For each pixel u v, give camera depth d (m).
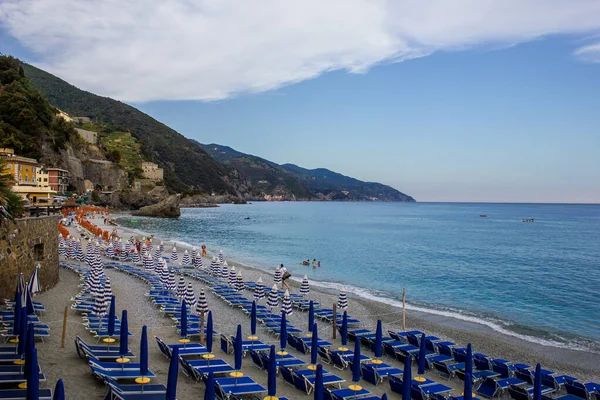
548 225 146.50
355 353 16.00
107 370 14.55
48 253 27.67
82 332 20.53
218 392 14.55
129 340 20.38
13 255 22.48
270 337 22.84
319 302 32.97
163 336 21.39
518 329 27.83
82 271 35.31
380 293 38.31
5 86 109.81
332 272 49.62
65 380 14.77
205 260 54.16
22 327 14.63
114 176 163.75
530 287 41.53
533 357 22.72
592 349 24.31
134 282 35.25
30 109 108.69
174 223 121.75
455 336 25.75
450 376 18.58
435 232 112.56
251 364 18.70
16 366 14.02
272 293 26.94
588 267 54.84
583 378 20.12
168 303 27.05
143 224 113.00
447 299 36.19
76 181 132.38
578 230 123.00
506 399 17.00
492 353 23.12
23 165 81.56
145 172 195.12
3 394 11.98
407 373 14.36
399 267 53.47
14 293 22.42
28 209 27.02
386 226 135.00
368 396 15.14
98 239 53.25
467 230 120.69
